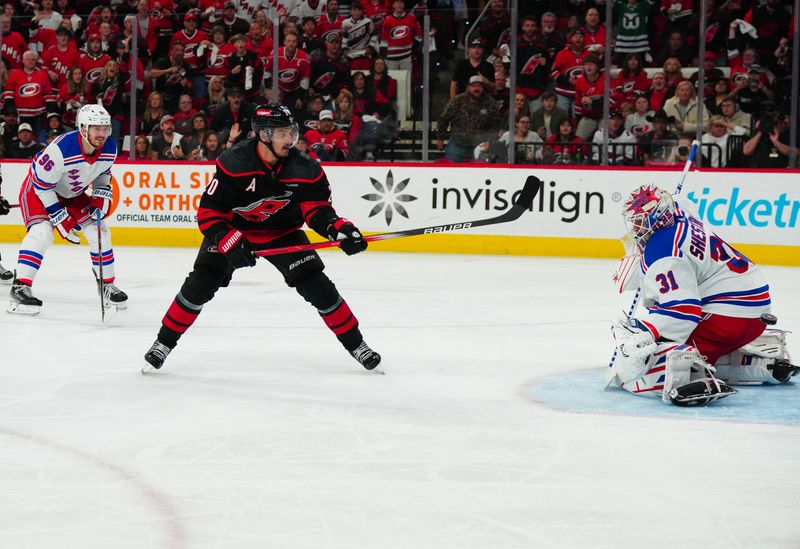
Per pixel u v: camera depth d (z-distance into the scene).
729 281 6.72
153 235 19.42
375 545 3.98
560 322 10.34
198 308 7.39
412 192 18.34
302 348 8.69
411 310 11.15
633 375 6.64
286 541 4.02
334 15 18.98
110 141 10.70
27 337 9.12
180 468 5.04
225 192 6.93
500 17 18.36
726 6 17.59
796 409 6.42
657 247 6.51
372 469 5.04
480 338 9.31
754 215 16.55
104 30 19.95
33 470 5.00
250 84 19.36
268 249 7.36
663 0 17.78
